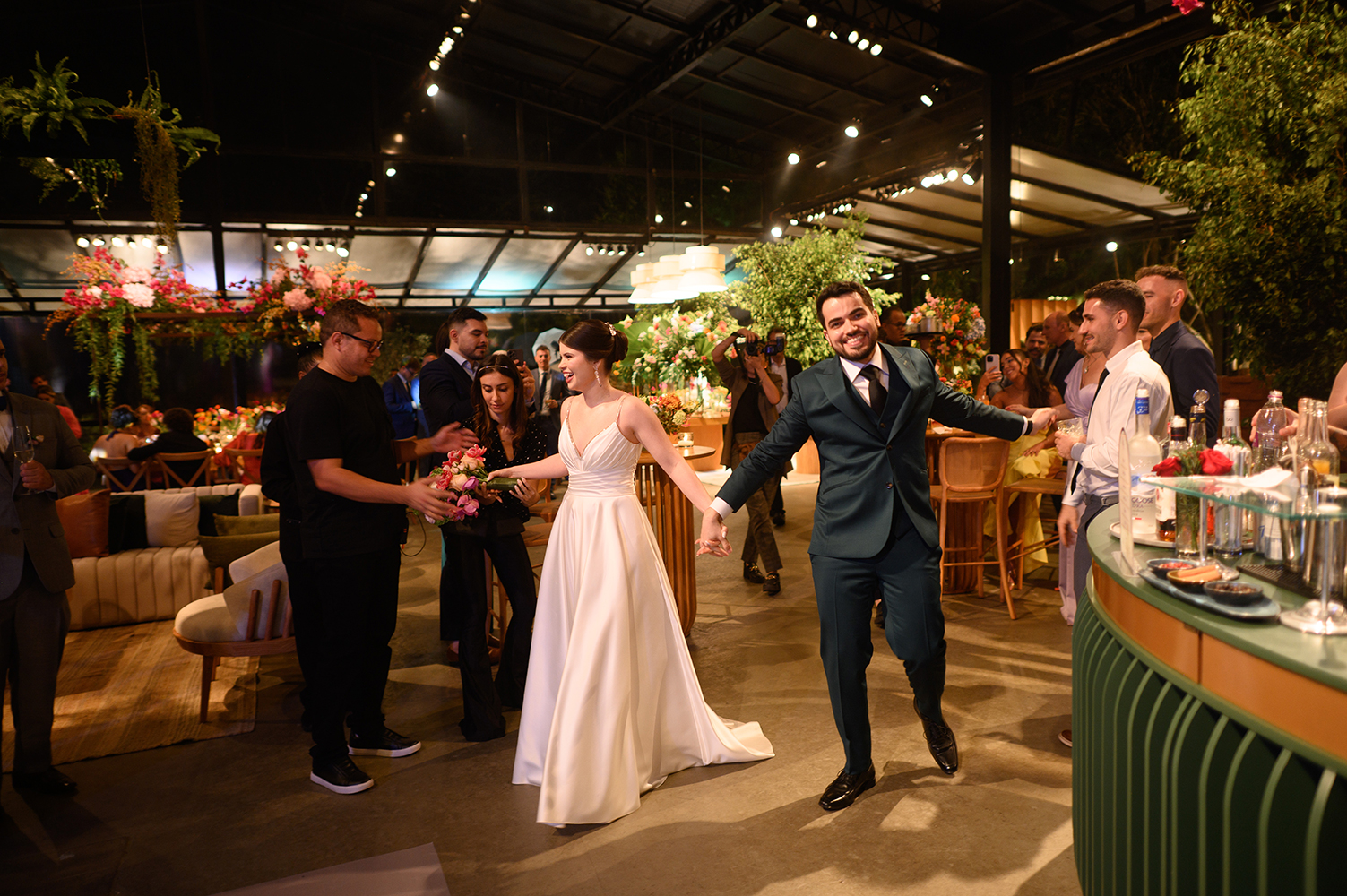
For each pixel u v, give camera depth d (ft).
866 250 43.52
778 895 7.12
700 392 32.24
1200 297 22.70
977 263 42.16
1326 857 3.71
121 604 16.14
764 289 35.94
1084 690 6.19
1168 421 8.36
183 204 33.32
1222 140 21.22
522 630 11.34
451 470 9.95
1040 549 17.58
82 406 33.81
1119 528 6.51
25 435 8.90
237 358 34.53
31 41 32.17
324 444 8.79
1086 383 10.77
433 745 10.50
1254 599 4.62
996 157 26.07
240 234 34.35
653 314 36.45
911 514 8.20
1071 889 7.03
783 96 34.83
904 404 8.10
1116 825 5.34
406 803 9.05
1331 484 5.70
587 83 37.47
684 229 41.14
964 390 19.79
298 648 10.27
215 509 17.94
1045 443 15.21
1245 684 4.22
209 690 11.59
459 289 42.09
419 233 36.88
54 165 19.77
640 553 9.14
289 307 21.03
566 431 9.32
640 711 9.02
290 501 9.80
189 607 11.93
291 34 34.50
